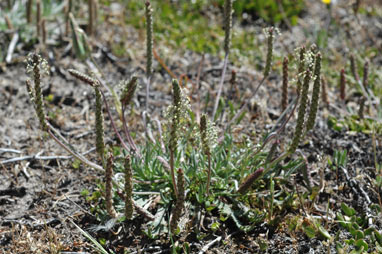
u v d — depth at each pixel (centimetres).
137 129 79
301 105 65
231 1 74
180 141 73
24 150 77
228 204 70
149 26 73
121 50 91
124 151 73
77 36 77
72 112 82
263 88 85
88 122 81
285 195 72
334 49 95
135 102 83
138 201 70
